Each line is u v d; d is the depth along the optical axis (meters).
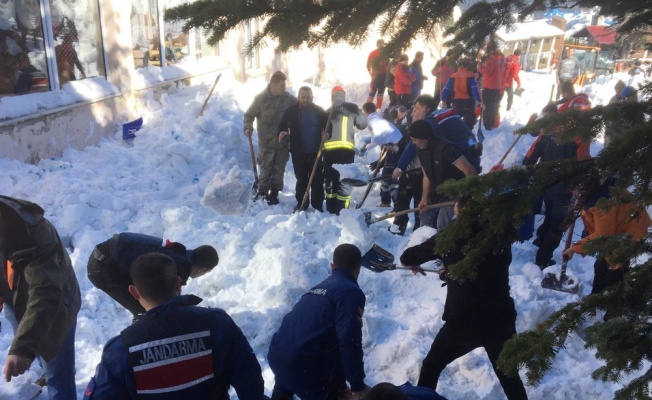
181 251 3.75
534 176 2.48
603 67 20.36
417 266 4.30
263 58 14.11
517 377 3.72
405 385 2.97
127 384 2.35
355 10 2.59
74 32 8.28
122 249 3.71
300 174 7.36
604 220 4.15
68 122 7.77
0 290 3.20
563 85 7.62
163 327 2.40
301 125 7.16
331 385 3.50
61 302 3.11
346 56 17.47
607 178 2.30
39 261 3.05
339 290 3.42
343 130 7.16
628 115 2.53
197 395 2.42
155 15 10.34
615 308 2.26
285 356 3.46
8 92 7.11
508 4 3.80
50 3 7.76
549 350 2.18
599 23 22.95
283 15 2.62
